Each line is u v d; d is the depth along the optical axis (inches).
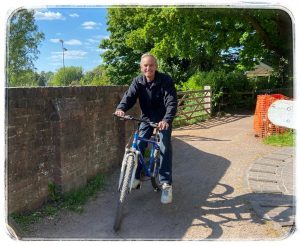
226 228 173.9
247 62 719.7
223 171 270.1
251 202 203.8
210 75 644.7
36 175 187.5
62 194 201.8
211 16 589.0
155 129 202.7
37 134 187.6
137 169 195.2
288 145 356.5
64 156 203.3
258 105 412.8
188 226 176.2
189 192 224.1
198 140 400.5
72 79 567.8
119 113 183.8
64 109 203.9
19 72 489.7
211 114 604.1
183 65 904.9
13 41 486.3
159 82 189.6
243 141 387.2
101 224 177.8
